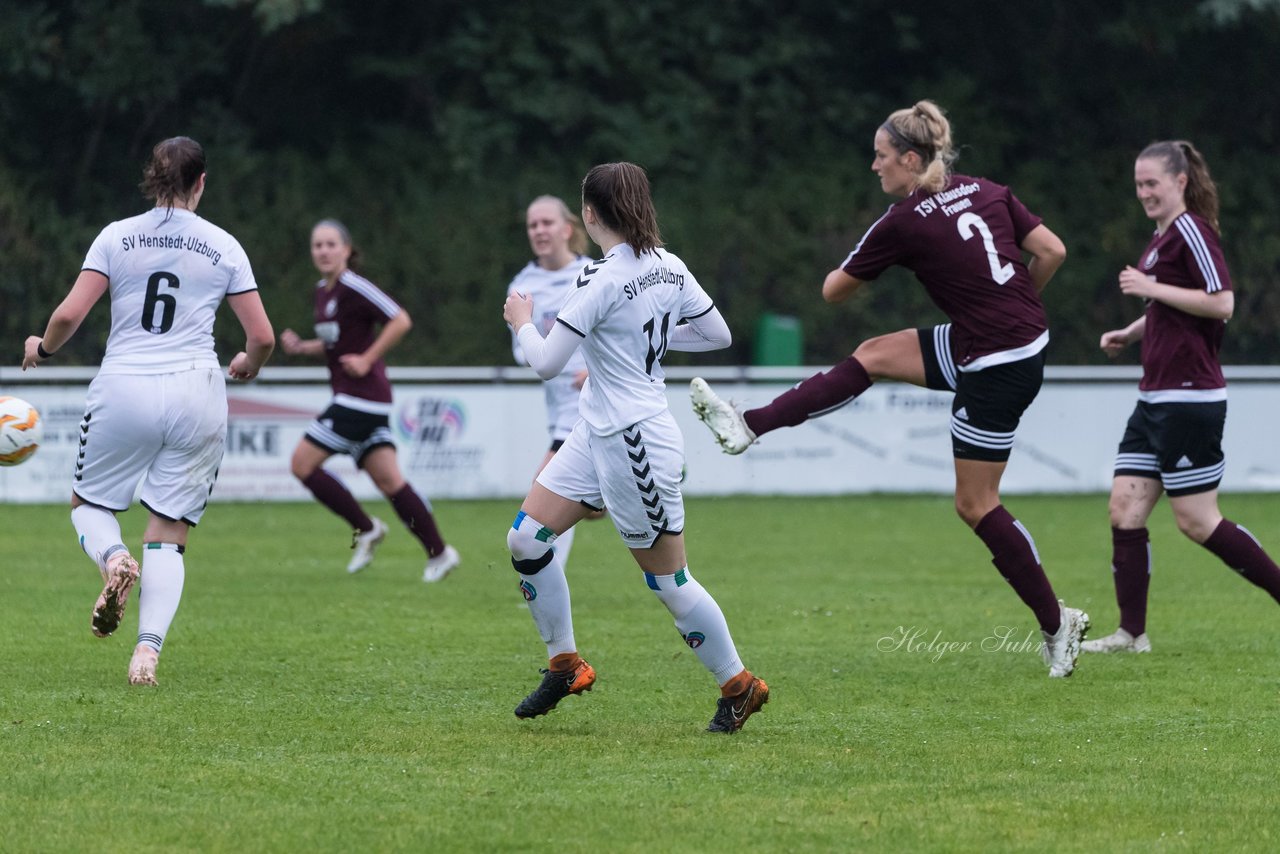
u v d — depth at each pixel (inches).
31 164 3117.6
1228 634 1138.7
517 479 2313.0
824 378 938.7
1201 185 1023.0
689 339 800.3
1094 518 2101.4
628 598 1310.3
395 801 645.9
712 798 655.1
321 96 3390.7
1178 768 713.6
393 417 2257.6
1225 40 3597.4
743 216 3331.7
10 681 891.4
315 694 868.0
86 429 875.4
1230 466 2500.0
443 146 3284.9
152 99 3120.1
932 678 943.7
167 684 888.9
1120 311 3481.8
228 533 1847.9
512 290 784.9
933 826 616.4
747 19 3567.9
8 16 2957.7
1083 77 3663.9
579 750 740.0
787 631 1134.4
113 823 610.2
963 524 2012.8
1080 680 940.0
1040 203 3513.8
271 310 3016.7
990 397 909.8
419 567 1533.0
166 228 872.9
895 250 917.8
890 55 3700.8
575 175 3287.4
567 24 3329.2
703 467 2410.2
